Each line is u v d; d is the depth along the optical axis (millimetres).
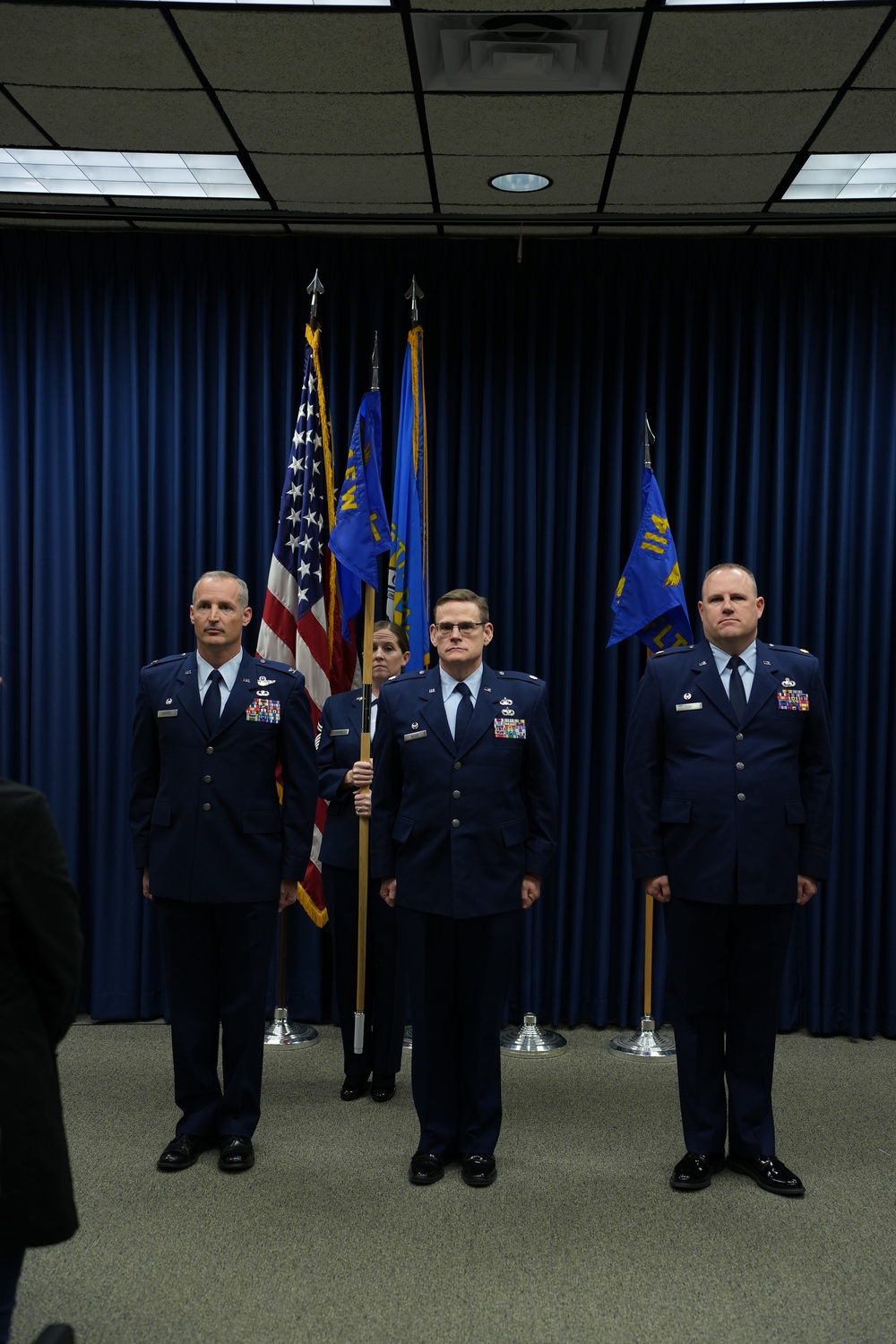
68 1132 3084
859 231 4160
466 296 4273
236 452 4312
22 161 3725
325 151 3596
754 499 4230
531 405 4246
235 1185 2736
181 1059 2898
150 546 4238
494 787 2758
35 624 4207
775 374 4277
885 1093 3520
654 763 2861
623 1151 2998
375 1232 2498
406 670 3902
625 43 2920
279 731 2967
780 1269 2355
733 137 3455
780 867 2719
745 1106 2807
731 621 2748
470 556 4301
